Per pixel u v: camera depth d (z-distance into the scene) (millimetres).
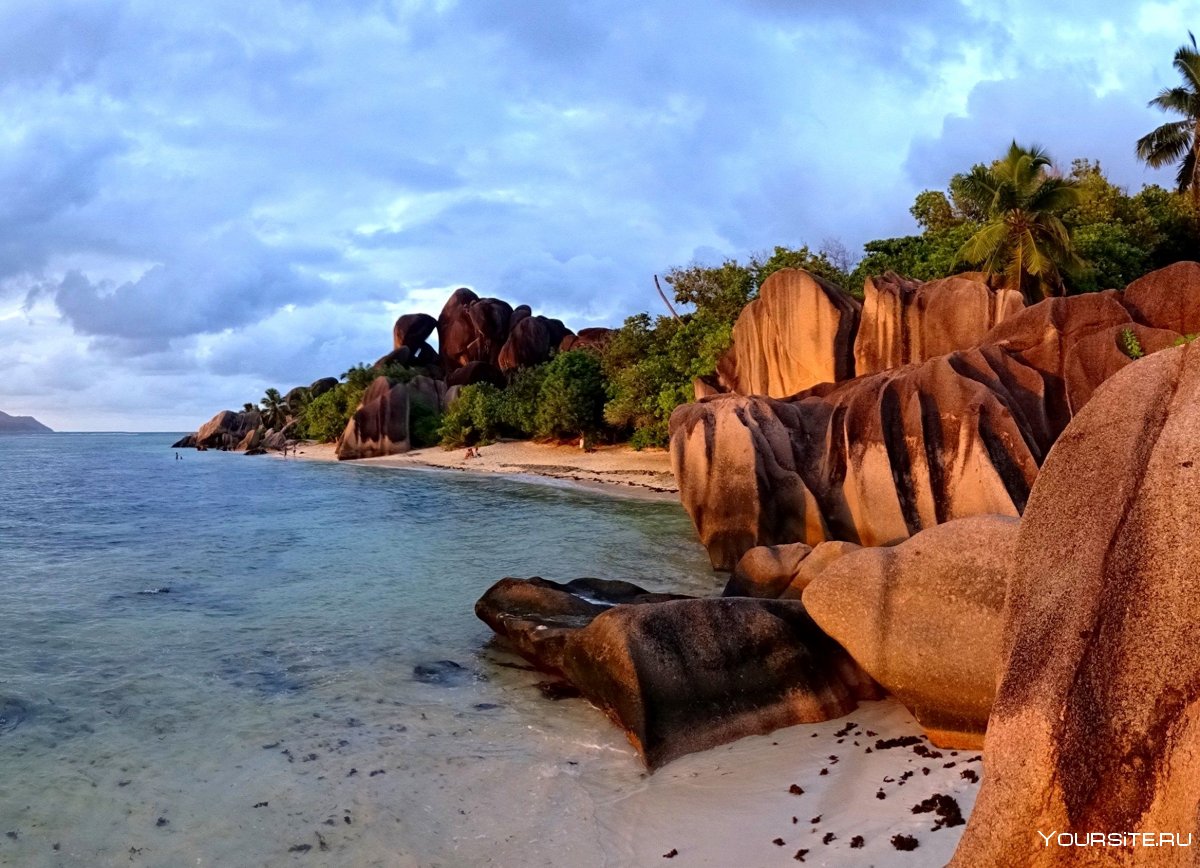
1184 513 2869
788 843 5180
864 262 30625
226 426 98312
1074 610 3111
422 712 7863
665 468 34625
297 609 11844
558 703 8102
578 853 5348
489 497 28703
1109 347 12992
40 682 8562
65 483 37281
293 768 6621
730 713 7109
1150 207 31531
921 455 13352
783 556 10602
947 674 6336
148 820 5789
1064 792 2867
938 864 4641
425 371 73938
